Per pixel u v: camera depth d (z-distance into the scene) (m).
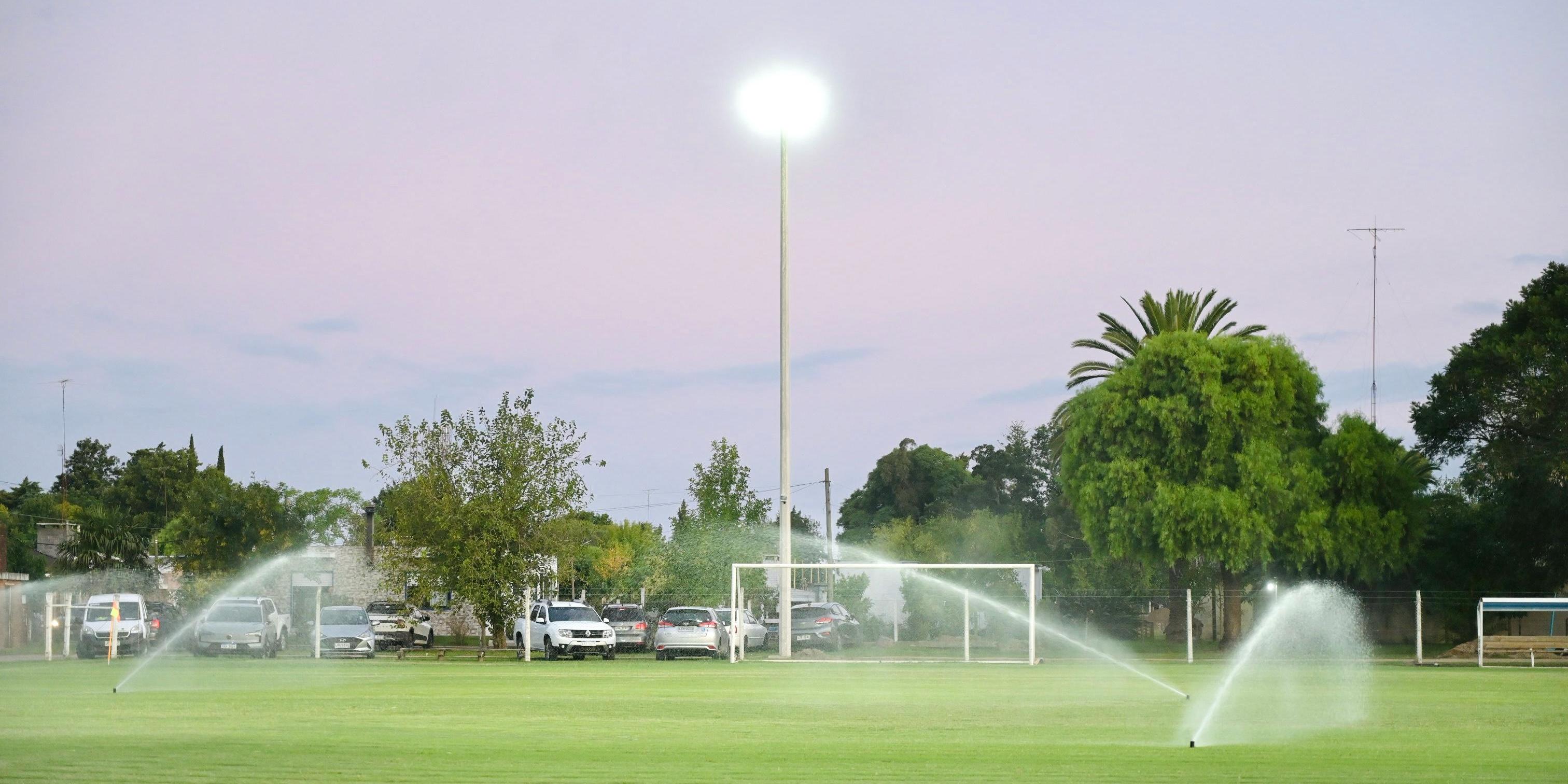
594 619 46.38
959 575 58.38
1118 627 56.69
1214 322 57.62
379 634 52.12
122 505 102.00
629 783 12.16
